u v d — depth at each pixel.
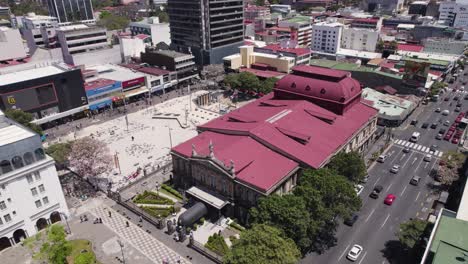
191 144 111.62
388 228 93.69
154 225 96.19
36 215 90.56
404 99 172.50
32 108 151.50
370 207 102.38
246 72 198.88
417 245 80.25
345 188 85.56
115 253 85.94
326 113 123.94
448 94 198.00
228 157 98.19
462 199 77.88
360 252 85.12
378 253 85.25
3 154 81.50
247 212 94.81
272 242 69.12
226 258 71.19
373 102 165.62
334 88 124.75
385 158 129.38
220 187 97.88
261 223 80.62
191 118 169.25
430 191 108.81
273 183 90.19
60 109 161.62
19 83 144.75
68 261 82.19
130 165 127.88
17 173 84.31
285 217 78.50
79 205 104.44
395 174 118.88
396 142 141.88
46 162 89.62
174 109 180.88
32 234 90.94
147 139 149.12
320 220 82.81
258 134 105.38
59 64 182.12
